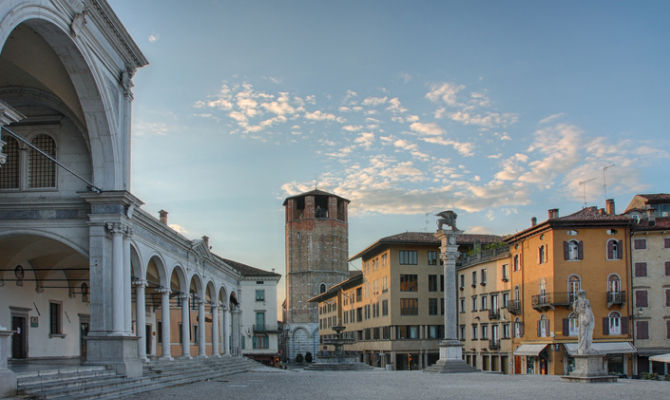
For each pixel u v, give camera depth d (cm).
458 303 7638
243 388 2925
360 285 9069
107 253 2795
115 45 2797
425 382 3269
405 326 7581
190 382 3375
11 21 1975
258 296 9962
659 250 5806
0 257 3231
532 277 6056
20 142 2912
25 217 2859
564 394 2416
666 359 4097
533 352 5841
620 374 5394
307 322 11456
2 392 1828
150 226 3412
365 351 8656
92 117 2766
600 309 5712
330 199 11700
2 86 2761
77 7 2412
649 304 5750
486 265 6975
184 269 4297
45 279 3481
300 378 3881
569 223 5744
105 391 2314
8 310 3294
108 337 2708
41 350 3572
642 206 6750
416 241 7644
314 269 11488
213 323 5422
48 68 2588
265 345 9875
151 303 4956
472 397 2314
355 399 2275
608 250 5788
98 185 2820
